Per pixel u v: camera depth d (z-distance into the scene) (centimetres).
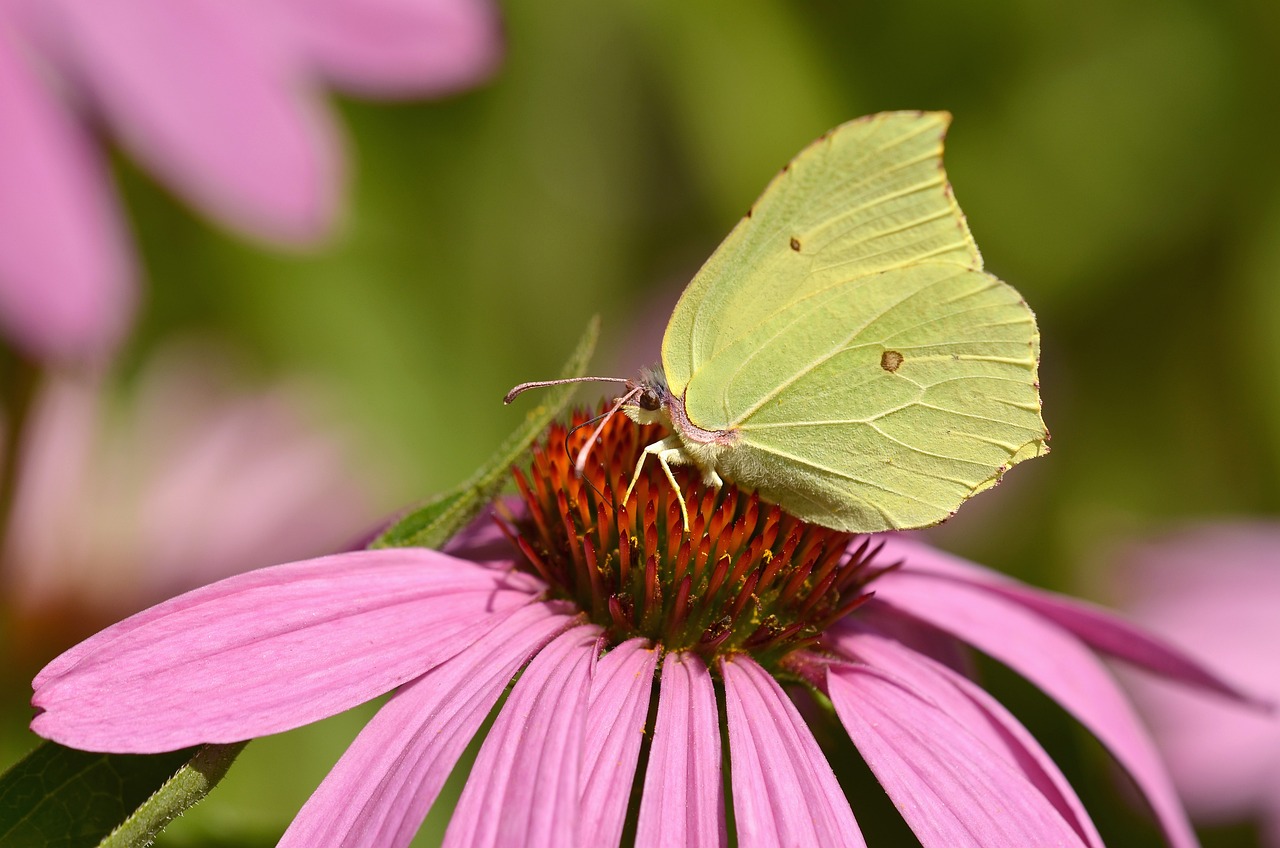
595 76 49
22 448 42
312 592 38
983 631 41
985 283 39
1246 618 49
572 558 39
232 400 47
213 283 47
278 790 44
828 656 39
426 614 38
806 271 39
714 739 38
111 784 37
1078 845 38
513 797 36
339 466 48
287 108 40
